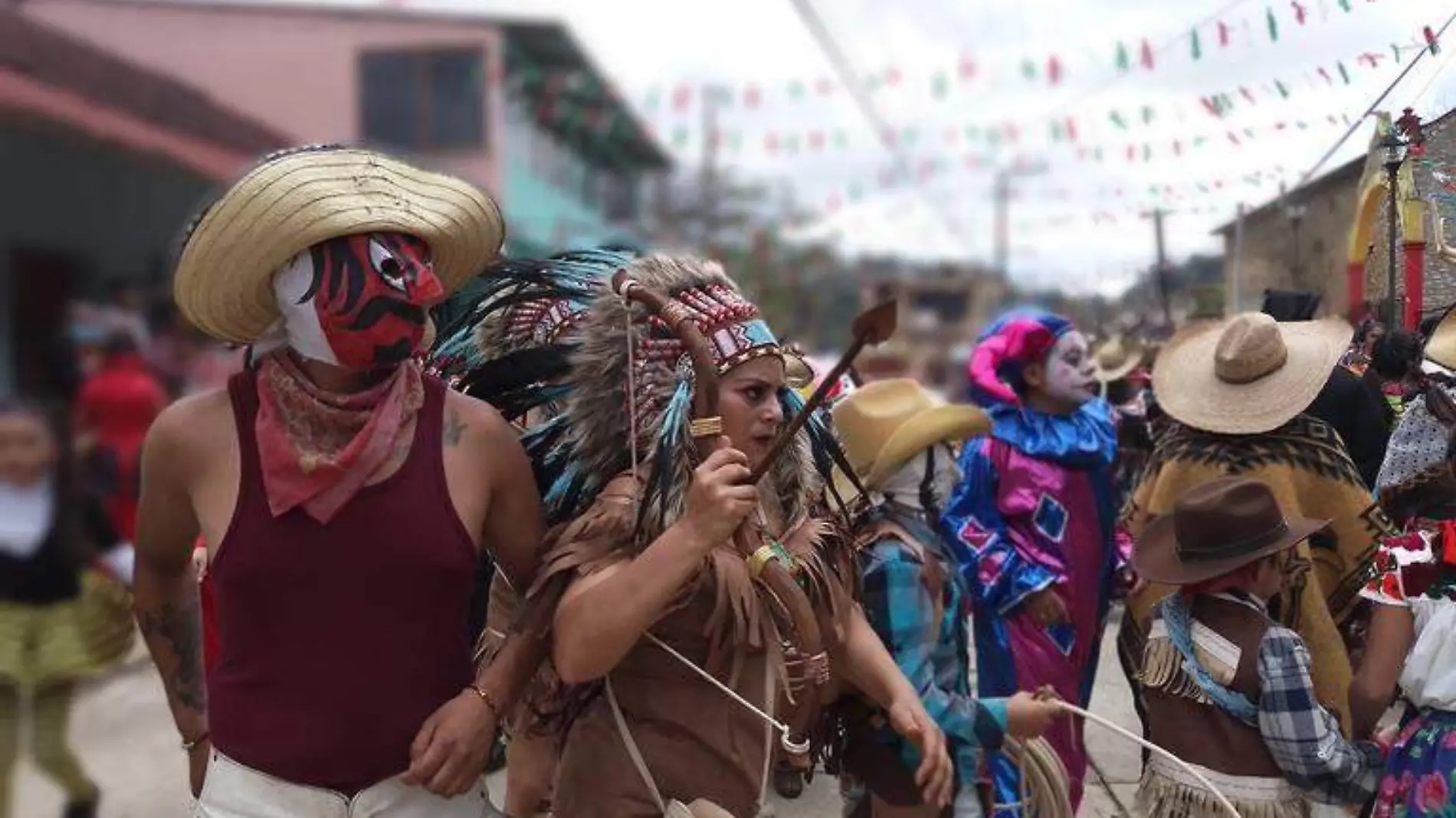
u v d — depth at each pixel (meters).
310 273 2.03
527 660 2.19
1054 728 3.69
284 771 2.06
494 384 2.53
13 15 9.66
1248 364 3.38
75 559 3.71
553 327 2.66
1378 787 2.68
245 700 2.09
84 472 4.04
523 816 3.15
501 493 2.22
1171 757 2.51
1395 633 2.57
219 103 13.33
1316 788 2.63
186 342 9.75
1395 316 3.31
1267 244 4.70
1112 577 3.97
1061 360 3.87
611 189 27.50
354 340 2.03
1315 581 3.26
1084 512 3.83
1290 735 2.60
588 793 2.30
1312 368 3.34
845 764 2.79
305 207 2.01
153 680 5.52
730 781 2.23
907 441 2.88
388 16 18.17
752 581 2.22
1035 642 3.66
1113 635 6.19
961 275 40.66
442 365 2.79
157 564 2.31
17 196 9.99
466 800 2.24
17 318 9.94
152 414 6.86
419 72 18.52
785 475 2.38
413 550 2.06
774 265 30.92
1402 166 3.29
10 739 3.70
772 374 2.28
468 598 2.19
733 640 2.20
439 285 2.11
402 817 2.12
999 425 3.86
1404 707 2.73
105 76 10.64
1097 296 8.45
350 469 2.03
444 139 18.61
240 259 2.05
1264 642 2.66
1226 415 3.40
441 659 2.13
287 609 2.05
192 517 2.20
